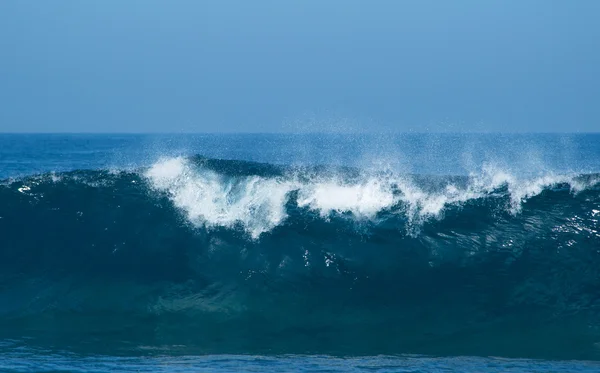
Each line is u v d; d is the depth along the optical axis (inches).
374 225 1819.6
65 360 1350.9
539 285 1651.1
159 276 1729.8
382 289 1683.1
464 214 1838.1
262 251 1770.4
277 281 1706.4
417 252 1744.6
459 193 1898.4
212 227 1855.3
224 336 1549.0
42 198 1961.1
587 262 1680.6
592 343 1503.4
